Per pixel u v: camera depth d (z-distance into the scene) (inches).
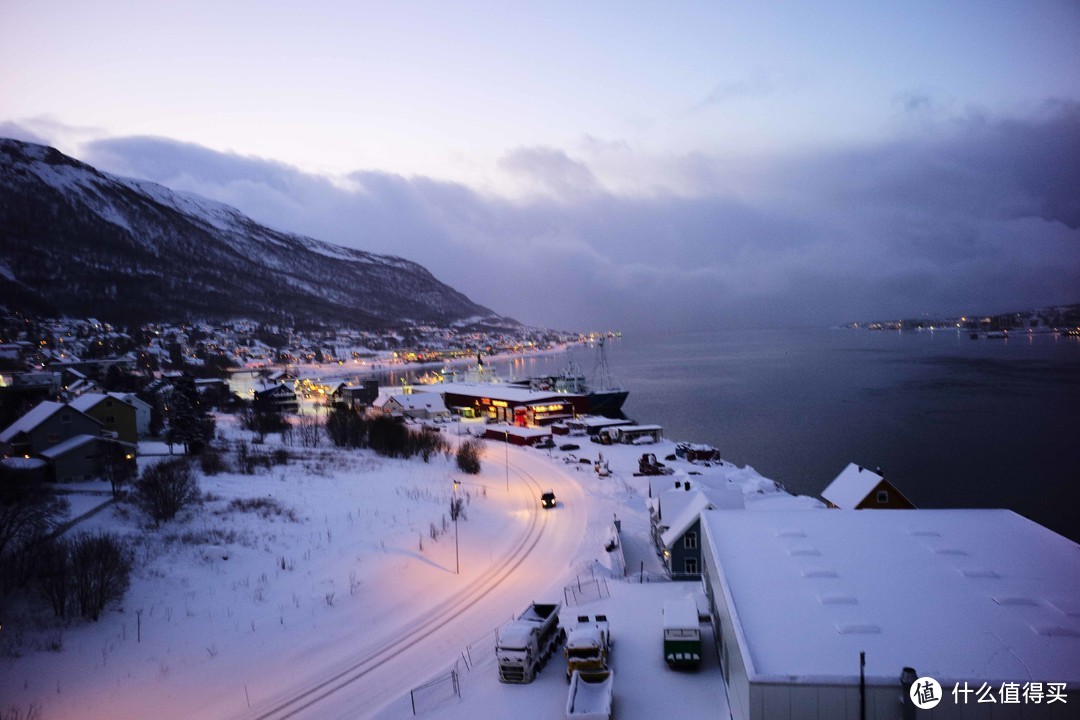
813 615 900.6
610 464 3353.8
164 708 1048.2
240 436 3474.4
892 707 737.0
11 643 1120.8
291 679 1155.3
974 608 899.4
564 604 1455.5
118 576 1301.7
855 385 7081.7
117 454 2058.3
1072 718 711.1
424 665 1203.2
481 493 2566.4
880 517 1256.2
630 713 975.6
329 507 2003.0
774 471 3425.2
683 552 1649.9
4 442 2086.6
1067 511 2682.1
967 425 4399.6
